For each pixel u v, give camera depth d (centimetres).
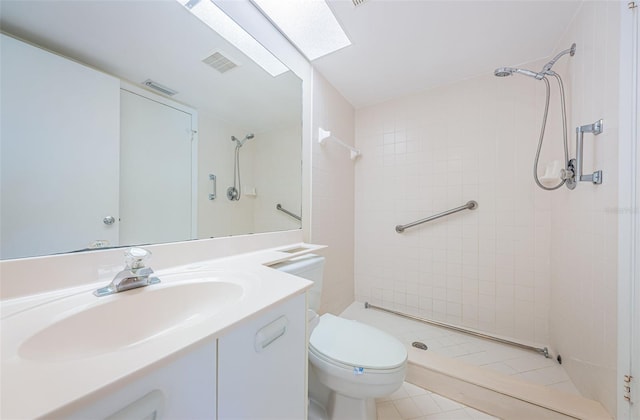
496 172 162
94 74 68
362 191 214
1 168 52
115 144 72
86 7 66
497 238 162
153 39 80
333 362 84
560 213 133
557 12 115
